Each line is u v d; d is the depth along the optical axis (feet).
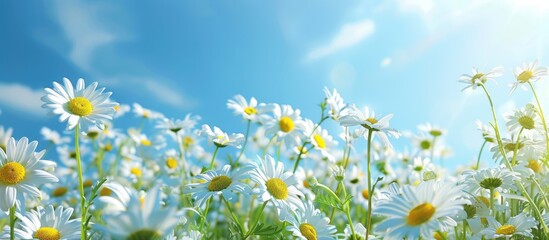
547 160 1.74
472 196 1.53
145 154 3.30
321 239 1.59
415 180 2.80
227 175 1.59
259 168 1.57
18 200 1.30
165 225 0.87
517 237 1.56
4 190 1.29
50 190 2.94
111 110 1.59
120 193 1.11
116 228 0.86
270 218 2.73
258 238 1.98
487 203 1.65
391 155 3.43
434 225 1.11
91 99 1.60
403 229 1.13
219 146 2.02
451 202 1.12
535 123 1.85
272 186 1.53
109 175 3.47
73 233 1.36
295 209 1.56
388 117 1.49
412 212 1.14
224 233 2.47
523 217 1.51
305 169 3.03
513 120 1.87
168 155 3.06
